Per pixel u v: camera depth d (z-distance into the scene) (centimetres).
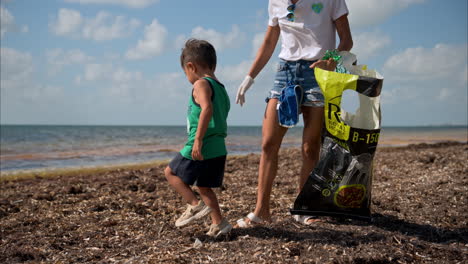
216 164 268
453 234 292
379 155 916
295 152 1048
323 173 275
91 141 2525
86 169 907
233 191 507
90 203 443
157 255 246
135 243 283
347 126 266
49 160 1166
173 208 405
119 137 3344
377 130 267
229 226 277
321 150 278
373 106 273
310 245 252
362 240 262
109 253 265
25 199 486
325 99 269
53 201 473
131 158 1239
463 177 486
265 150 296
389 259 232
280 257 233
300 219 310
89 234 314
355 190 274
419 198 406
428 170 602
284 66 291
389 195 430
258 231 283
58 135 3853
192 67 280
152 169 798
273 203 407
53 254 265
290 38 291
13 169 930
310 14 282
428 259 238
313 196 278
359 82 263
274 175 298
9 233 328
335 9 284
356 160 269
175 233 301
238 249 250
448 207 366
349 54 277
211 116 258
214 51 286
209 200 275
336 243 255
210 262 230
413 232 296
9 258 259
